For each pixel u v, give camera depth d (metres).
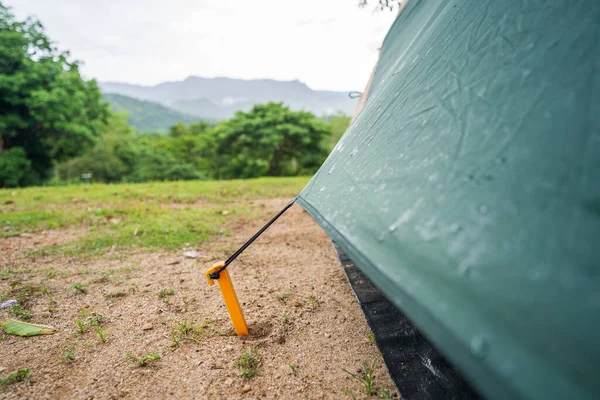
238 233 4.52
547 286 0.64
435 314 0.75
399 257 0.93
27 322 2.29
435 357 1.65
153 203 6.64
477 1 1.62
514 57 1.15
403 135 1.38
